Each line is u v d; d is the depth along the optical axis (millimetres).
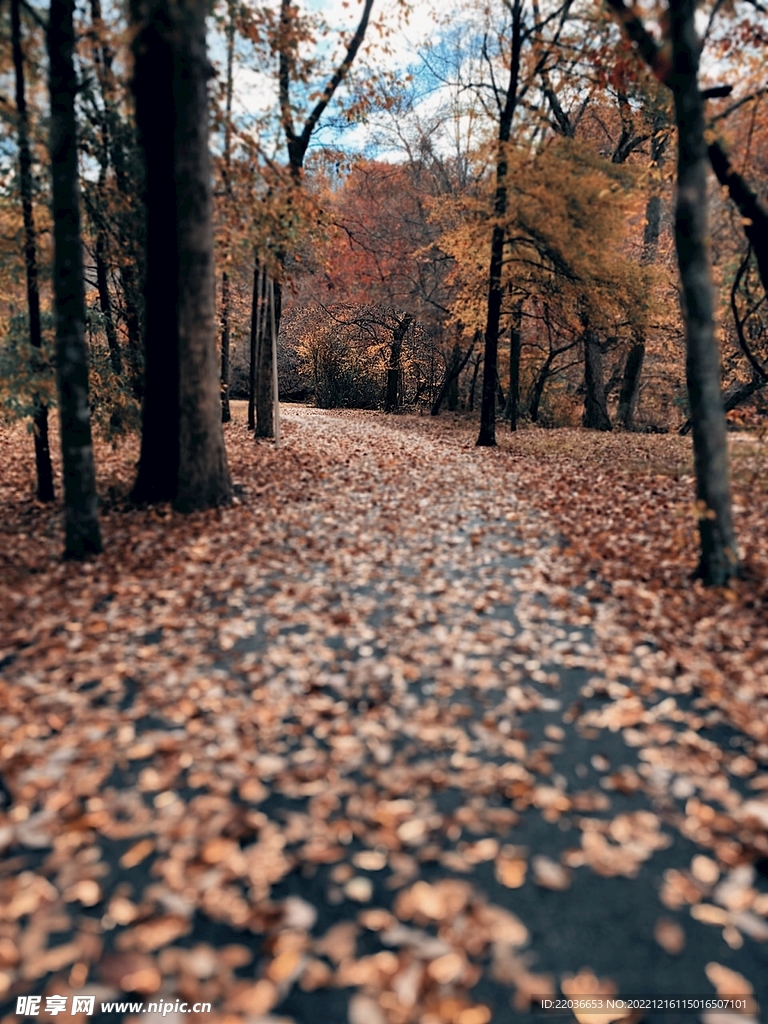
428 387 33719
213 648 5074
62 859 2912
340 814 3189
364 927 2533
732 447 13484
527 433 19281
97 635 5363
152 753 3711
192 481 8812
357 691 4340
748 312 9648
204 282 8219
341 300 29172
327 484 10711
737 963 2389
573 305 15922
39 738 3900
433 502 9539
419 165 24078
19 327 9648
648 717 3928
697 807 3162
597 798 3260
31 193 8180
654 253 21453
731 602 5438
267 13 10094
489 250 15617
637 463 12039
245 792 3330
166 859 2906
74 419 6988
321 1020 2191
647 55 5777
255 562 7004
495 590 6102
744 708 3982
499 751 3672
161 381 9141
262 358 15391
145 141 8500
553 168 13438
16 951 2457
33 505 9734
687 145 5441
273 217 10344
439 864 2857
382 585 6309
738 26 7609
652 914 2598
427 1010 2211
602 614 5465
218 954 2432
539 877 2764
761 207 7461
